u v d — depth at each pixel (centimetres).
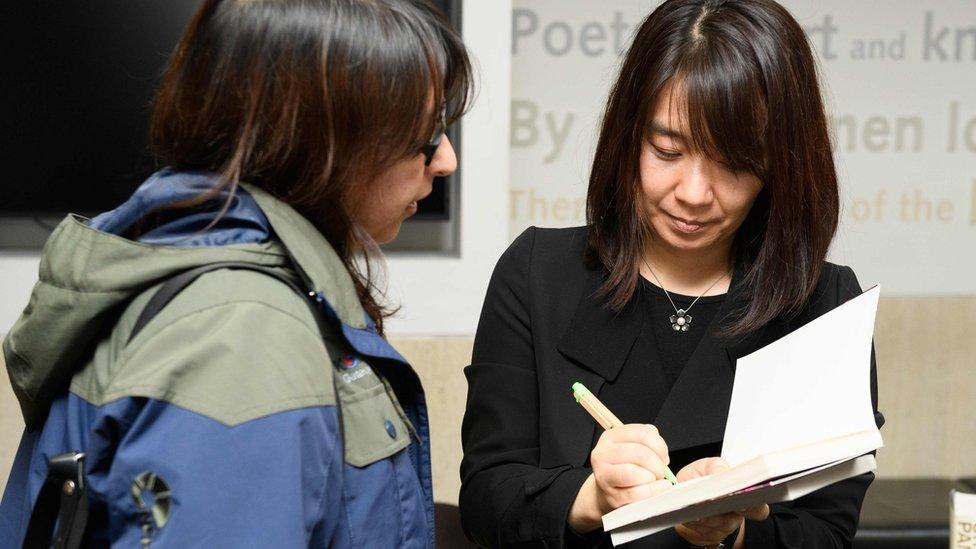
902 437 316
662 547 114
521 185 301
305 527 74
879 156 310
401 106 83
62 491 75
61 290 79
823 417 95
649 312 127
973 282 316
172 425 70
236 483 70
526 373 128
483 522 118
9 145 270
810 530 116
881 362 313
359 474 83
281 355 75
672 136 113
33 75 267
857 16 303
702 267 127
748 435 102
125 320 78
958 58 308
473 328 291
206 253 78
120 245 78
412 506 88
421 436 97
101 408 72
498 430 126
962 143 310
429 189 96
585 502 107
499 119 281
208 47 82
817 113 117
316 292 82
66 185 272
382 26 82
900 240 313
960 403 315
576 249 133
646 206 120
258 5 81
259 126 81
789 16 115
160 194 81
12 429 282
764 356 112
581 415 122
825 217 120
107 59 268
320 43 80
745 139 110
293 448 73
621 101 120
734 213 117
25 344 81
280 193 84
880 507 282
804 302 121
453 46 90
